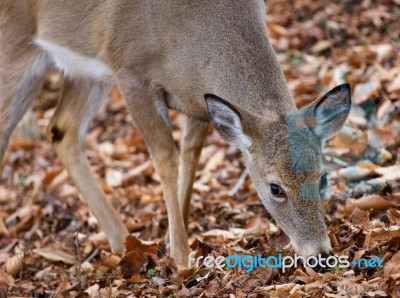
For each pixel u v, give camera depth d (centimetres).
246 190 1337
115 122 1736
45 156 1669
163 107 1125
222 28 1067
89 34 1163
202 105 1096
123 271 1074
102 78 1198
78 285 1069
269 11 1809
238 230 1155
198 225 1231
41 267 1216
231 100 1045
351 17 1709
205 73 1070
